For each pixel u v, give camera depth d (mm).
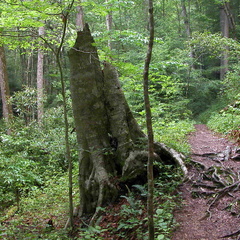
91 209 5648
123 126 6090
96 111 5977
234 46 13414
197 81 19812
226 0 14875
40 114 12773
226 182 5363
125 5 5230
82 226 5250
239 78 14602
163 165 6074
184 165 6086
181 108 16125
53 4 4230
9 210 7312
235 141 8711
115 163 6078
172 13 27391
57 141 10023
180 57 17172
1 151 8859
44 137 10508
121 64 5594
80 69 5930
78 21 13906
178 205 4816
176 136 9984
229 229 3979
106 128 6121
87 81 5930
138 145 6039
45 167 9758
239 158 6785
